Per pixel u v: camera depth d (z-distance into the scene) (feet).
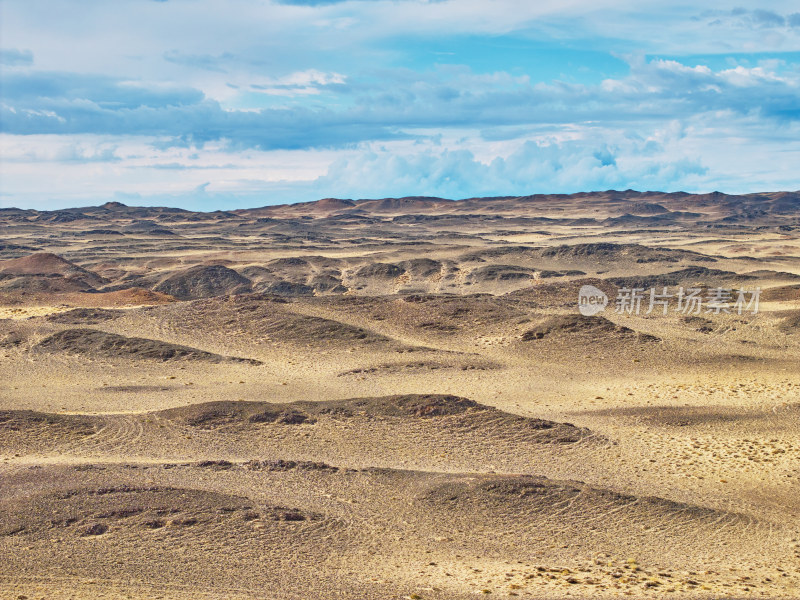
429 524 136.87
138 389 233.14
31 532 125.59
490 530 135.03
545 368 258.37
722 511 144.97
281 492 149.38
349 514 139.95
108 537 125.29
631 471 167.73
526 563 121.60
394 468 164.86
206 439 184.14
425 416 198.18
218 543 124.77
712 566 121.49
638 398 223.10
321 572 115.96
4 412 192.34
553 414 208.95
